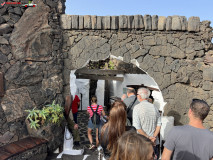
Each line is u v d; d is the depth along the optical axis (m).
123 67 8.11
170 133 1.91
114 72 7.88
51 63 3.89
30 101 3.73
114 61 8.73
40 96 3.80
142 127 2.87
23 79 3.70
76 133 4.30
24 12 3.73
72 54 4.06
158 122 2.96
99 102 10.09
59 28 3.95
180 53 3.95
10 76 3.63
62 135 3.94
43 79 3.87
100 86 10.07
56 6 3.94
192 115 1.88
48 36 3.81
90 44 4.02
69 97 4.05
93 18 3.93
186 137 1.79
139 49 3.99
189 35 3.91
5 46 3.62
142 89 2.99
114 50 4.02
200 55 3.94
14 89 3.67
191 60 3.95
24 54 3.70
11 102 3.63
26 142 3.40
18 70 3.66
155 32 3.95
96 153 4.04
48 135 3.61
